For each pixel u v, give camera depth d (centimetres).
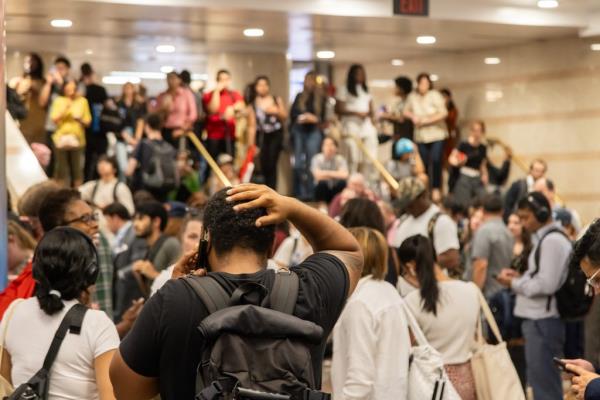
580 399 524
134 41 2095
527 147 2230
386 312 660
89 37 2048
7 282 729
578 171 2136
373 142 2144
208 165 2039
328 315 378
